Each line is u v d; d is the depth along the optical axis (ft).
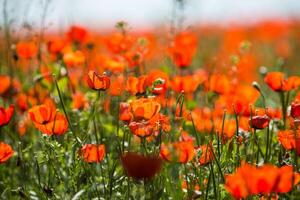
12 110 11.59
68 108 15.07
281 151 11.53
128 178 10.37
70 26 19.33
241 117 12.91
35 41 17.34
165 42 21.20
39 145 14.57
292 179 8.24
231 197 10.61
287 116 13.34
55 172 11.54
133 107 10.37
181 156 9.66
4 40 19.43
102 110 15.52
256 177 8.09
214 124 13.19
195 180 11.08
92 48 18.61
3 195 11.67
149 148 11.46
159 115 11.07
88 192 11.19
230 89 15.33
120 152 11.04
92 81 11.14
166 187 10.82
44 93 17.40
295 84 12.87
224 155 11.21
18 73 18.60
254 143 12.25
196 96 17.22
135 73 15.03
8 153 10.69
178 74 18.29
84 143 12.03
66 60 15.99
